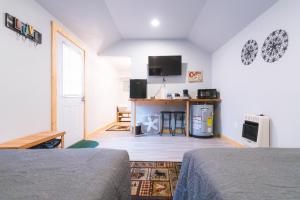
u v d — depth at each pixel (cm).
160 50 485
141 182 196
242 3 266
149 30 430
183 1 310
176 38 478
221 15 318
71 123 339
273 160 98
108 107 606
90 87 436
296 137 204
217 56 448
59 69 297
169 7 330
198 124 431
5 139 188
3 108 186
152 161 264
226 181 73
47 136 213
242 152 114
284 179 74
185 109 476
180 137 435
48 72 265
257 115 265
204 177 85
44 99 255
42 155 103
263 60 264
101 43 448
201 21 370
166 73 471
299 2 199
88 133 423
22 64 212
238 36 342
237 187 67
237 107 347
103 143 370
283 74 224
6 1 188
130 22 389
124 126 602
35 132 235
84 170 80
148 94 486
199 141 394
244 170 84
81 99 382
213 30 378
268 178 75
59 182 69
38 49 242
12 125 197
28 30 216
